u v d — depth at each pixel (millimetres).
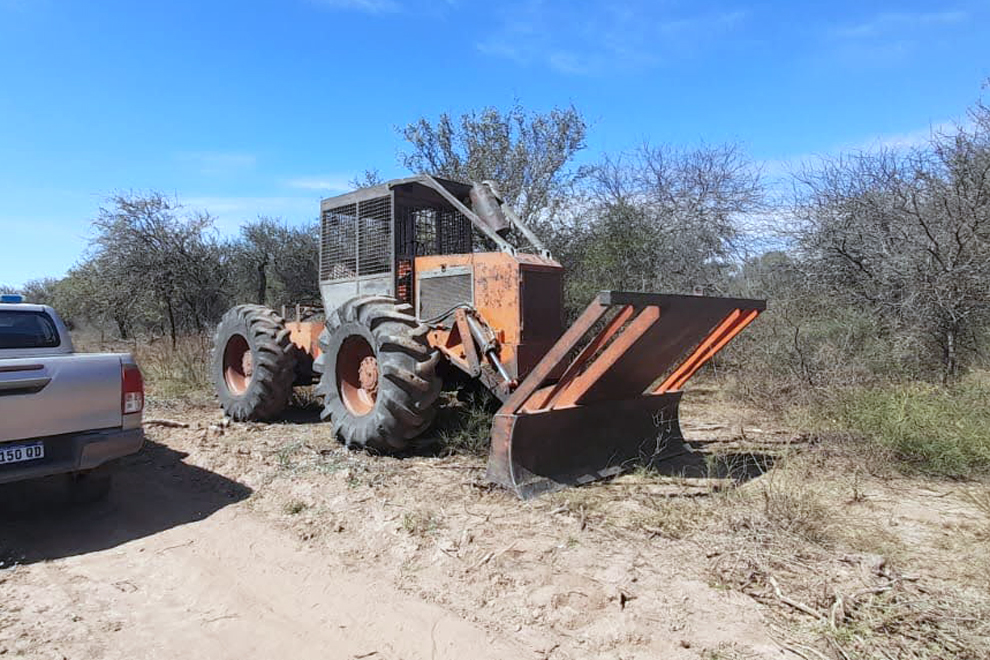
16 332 5188
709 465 5008
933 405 5793
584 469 4984
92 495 4758
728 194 13352
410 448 5723
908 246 8844
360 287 6711
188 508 4688
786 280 10953
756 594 3094
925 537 3779
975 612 2879
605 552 3582
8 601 3293
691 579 3260
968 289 7984
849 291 9609
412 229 6430
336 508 4410
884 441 5277
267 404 7172
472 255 5680
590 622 2926
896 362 8031
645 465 5281
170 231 18641
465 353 5516
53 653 2799
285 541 4031
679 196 13703
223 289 20359
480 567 3463
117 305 18828
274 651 2838
